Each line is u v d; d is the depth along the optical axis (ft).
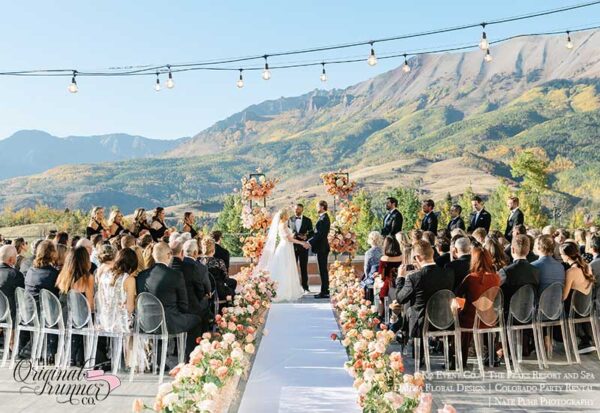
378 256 32.19
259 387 20.58
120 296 22.30
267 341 28.17
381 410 14.53
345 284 35.50
